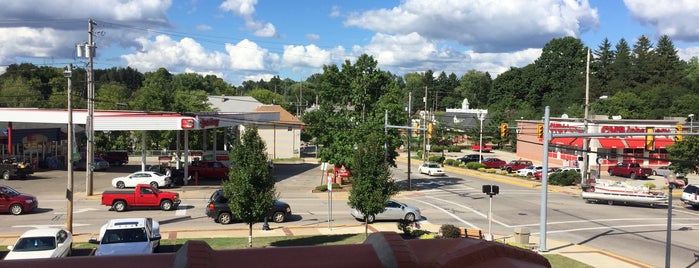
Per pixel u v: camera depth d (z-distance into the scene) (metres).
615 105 90.56
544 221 21.34
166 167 47.19
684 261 20.75
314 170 58.81
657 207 36.56
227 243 21.73
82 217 28.30
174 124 40.84
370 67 43.47
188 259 4.43
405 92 169.38
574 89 118.06
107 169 53.62
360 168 22.64
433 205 35.19
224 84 168.75
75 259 4.66
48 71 107.00
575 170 50.19
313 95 163.88
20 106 79.31
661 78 108.25
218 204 27.14
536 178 53.06
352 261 4.83
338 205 34.59
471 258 4.85
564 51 132.62
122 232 17.30
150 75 143.75
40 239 16.81
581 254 21.00
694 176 58.06
